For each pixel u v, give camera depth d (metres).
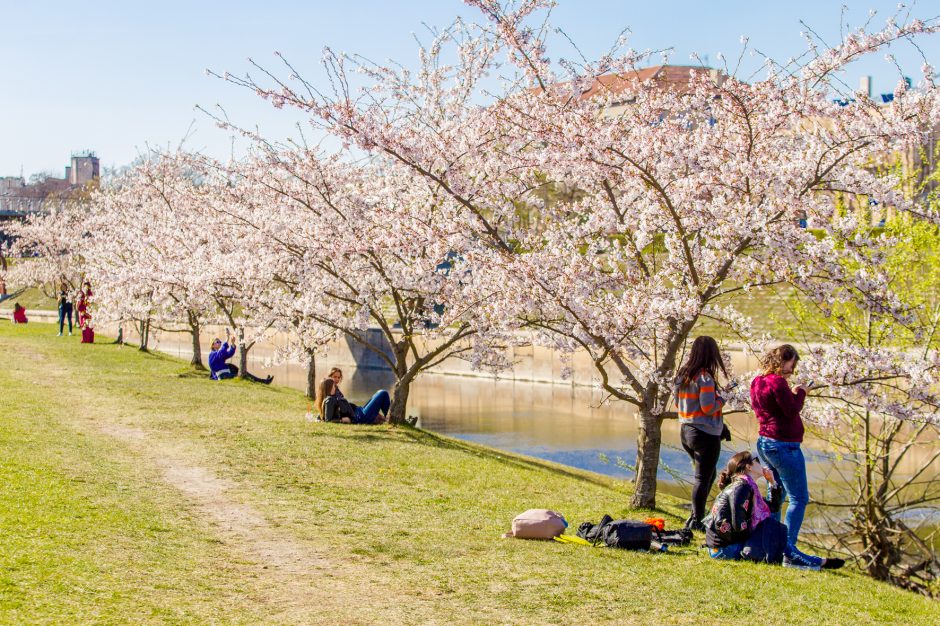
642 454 12.62
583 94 11.79
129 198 33.75
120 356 31.27
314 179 16.94
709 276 12.05
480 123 14.10
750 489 9.45
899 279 13.60
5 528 8.17
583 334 11.97
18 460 11.94
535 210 15.79
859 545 13.40
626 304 11.63
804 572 9.09
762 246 11.24
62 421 16.55
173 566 7.53
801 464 9.48
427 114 17.66
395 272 16.98
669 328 12.19
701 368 10.72
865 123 10.42
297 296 20.45
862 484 13.15
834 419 12.49
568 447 24.45
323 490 11.79
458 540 9.37
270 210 18.61
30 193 113.56
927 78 10.33
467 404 34.28
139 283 25.00
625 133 11.77
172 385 23.89
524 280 11.53
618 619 6.82
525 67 11.74
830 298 10.88
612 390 12.48
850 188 10.84
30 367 26.38
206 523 9.42
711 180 11.19
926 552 12.70
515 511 11.33
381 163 19.88
